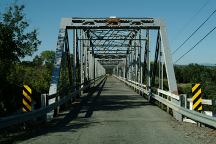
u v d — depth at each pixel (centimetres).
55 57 2116
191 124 1326
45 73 2956
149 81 2855
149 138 1008
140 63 3641
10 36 1852
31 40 1994
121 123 1350
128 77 5559
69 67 2527
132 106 2117
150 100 2427
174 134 1084
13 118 953
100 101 2489
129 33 3994
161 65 2312
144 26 2286
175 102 1577
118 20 2281
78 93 2800
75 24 2277
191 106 1420
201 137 1029
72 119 1484
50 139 993
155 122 1383
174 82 2056
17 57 1966
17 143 932
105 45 5056
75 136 1043
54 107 1522
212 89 2370
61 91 1800
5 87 1867
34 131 1152
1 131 1149
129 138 1007
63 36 2220
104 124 1321
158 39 2428
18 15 1953
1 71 1866
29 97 1327
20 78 2327
